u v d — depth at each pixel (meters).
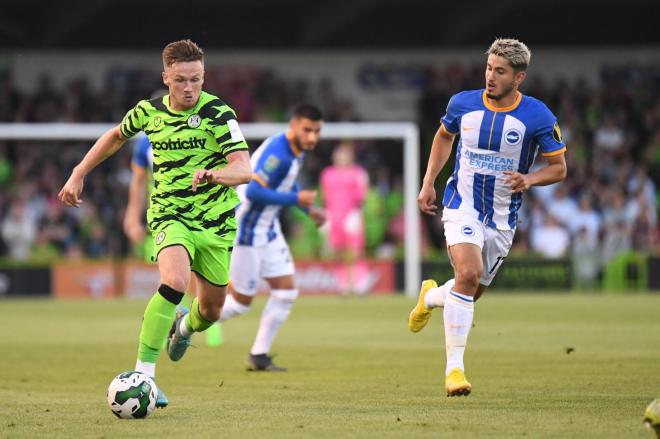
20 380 30.22
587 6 102.94
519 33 103.38
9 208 80.62
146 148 37.75
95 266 73.00
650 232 80.94
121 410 21.72
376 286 73.00
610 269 75.19
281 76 102.81
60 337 43.97
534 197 81.62
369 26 103.00
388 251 80.62
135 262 73.56
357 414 22.42
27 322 51.72
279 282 32.69
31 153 85.94
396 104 103.62
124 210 78.50
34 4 97.81
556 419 21.41
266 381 29.41
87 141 87.19
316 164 87.12
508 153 24.41
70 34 100.00
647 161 93.12
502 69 23.81
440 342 40.53
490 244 25.14
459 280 24.20
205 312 24.53
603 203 82.00
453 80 103.12
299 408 23.52
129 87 100.88
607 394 25.56
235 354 37.06
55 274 72.81
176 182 23.03
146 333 22.52
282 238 33.22
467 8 99.69
